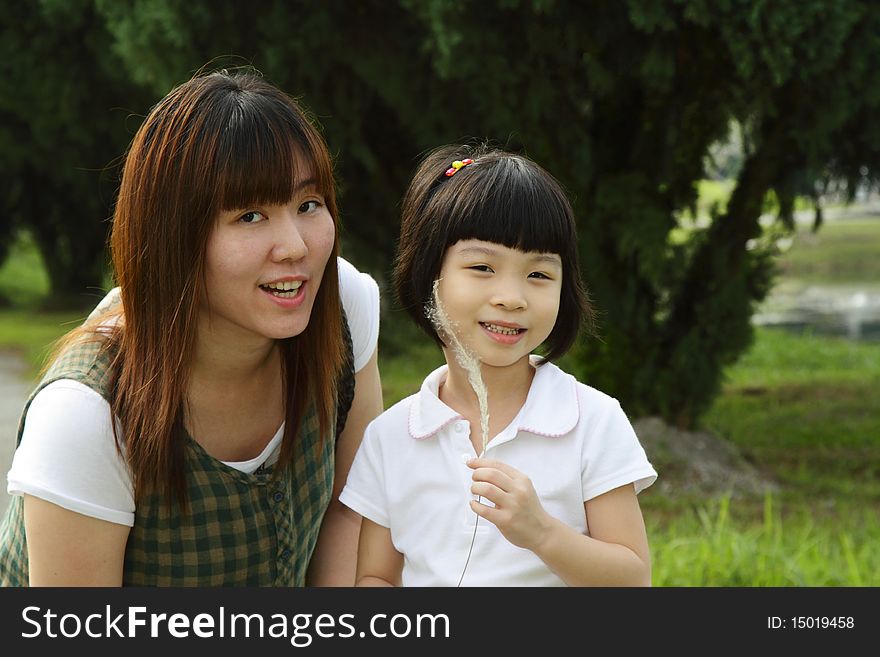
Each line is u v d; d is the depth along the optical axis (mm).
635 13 5336
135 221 1903
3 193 19094
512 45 5820
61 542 1993
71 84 11492
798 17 5211
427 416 2225
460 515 2154
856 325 15859
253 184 1860
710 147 6688
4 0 10672
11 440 8539
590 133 6730
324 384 2168
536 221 2066
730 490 6746
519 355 2111
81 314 19344
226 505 2084
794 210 7152
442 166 2236
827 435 8461
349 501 2293
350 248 8820
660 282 6945
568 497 2139
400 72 6453
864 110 6199
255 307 1919
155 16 6258
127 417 1967
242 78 1987
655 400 7188
